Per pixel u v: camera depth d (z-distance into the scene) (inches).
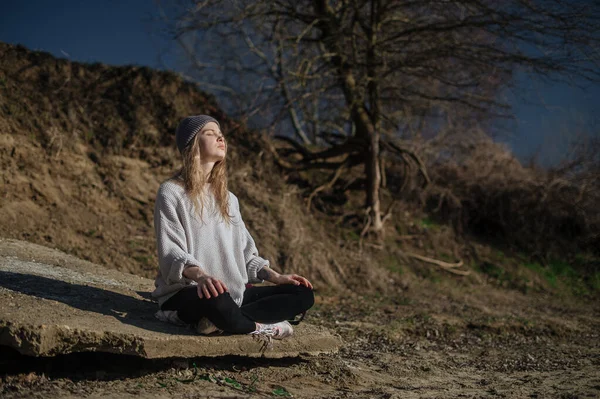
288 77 398.3
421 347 227.5
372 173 414.6
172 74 395.5
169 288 135.0
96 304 146.4
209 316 130.0
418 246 431.8
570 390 155.0
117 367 135.6
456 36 383.2
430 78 402.6
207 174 144.0
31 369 128.0
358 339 225.5
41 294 145.9
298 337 150.9
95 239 284.2
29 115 308.5
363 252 391.5
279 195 390.3
